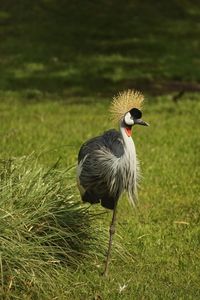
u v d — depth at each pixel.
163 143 17.38
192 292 8.92
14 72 27.12
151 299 8.60
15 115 21.08
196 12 38.06
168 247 10.62
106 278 9.27
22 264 8.64
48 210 9.41
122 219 11.83
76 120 20.30
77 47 30.38
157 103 22.94
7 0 36.47
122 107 9.09
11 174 9.86
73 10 35.41
